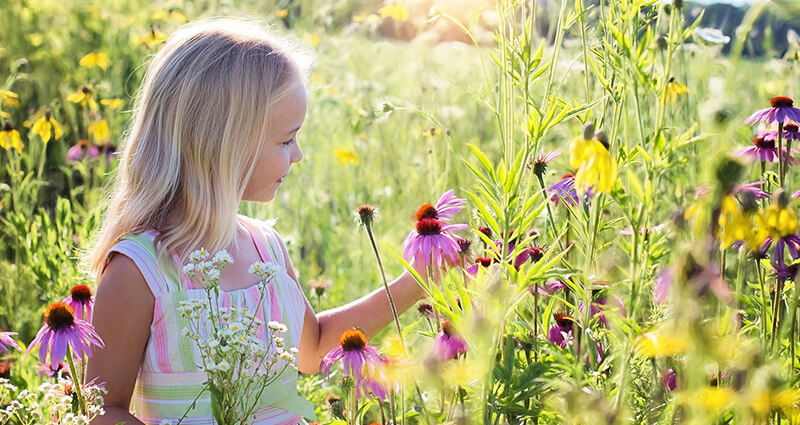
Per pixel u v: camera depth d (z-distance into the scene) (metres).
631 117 2.34
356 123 4.43
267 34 1.88
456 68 4.08
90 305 1.97
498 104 1.53
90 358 1.68
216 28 1.83
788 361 1.36
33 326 3.00
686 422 1.11
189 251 1.73
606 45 1.19
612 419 1.11
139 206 1.74
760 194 1.33
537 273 1.29
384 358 1.62
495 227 1.38
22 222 3.17
